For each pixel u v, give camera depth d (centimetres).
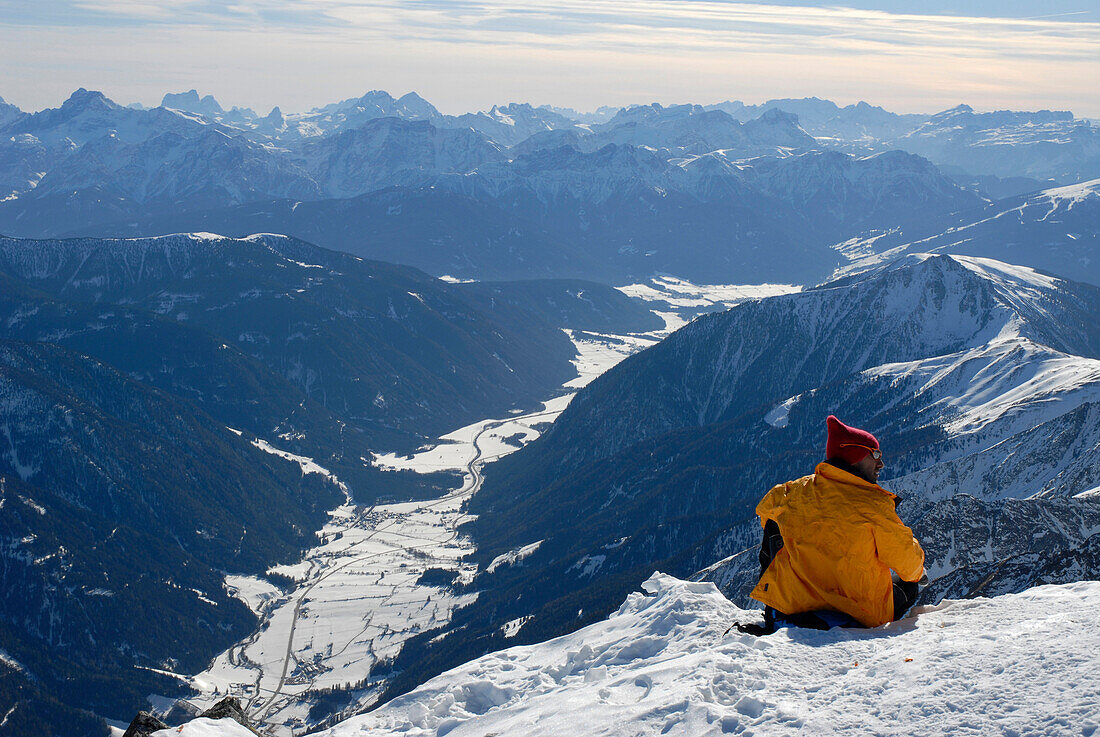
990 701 662
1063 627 766
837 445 969
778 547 1009
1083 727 590
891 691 731
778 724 721
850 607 945
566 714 893
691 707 784
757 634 1009
